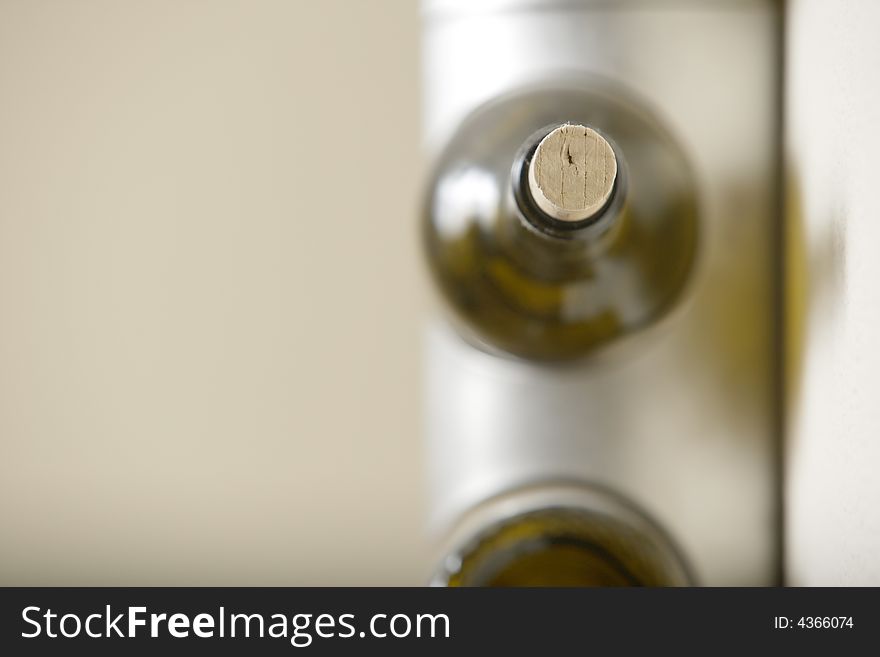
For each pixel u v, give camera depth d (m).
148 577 0.54
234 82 0.53
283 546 0.53
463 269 0.41
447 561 0.43
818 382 0.32
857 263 0.27
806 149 0.34
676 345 0.42
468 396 0.44
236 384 0.53
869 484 0.26
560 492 0.43
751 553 0.42
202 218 0.53
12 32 0.53
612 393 0.43
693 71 0.41
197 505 0.54
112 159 0.54
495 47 0.43
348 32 0.52
